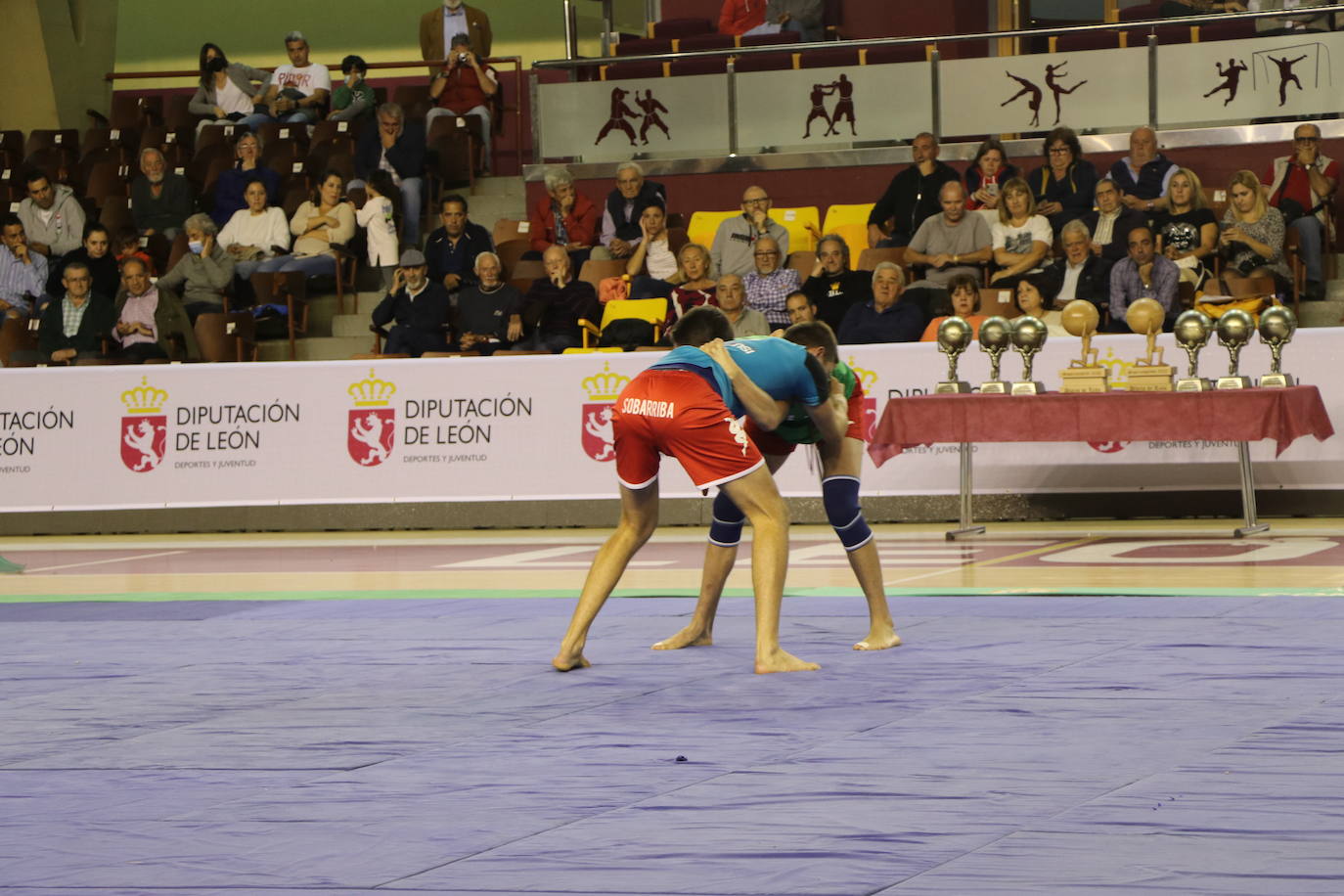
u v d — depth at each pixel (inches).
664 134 740.0
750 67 767.1
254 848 149.9
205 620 334.0
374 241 704.4
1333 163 630.5
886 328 547.5
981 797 160.9
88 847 151.7
